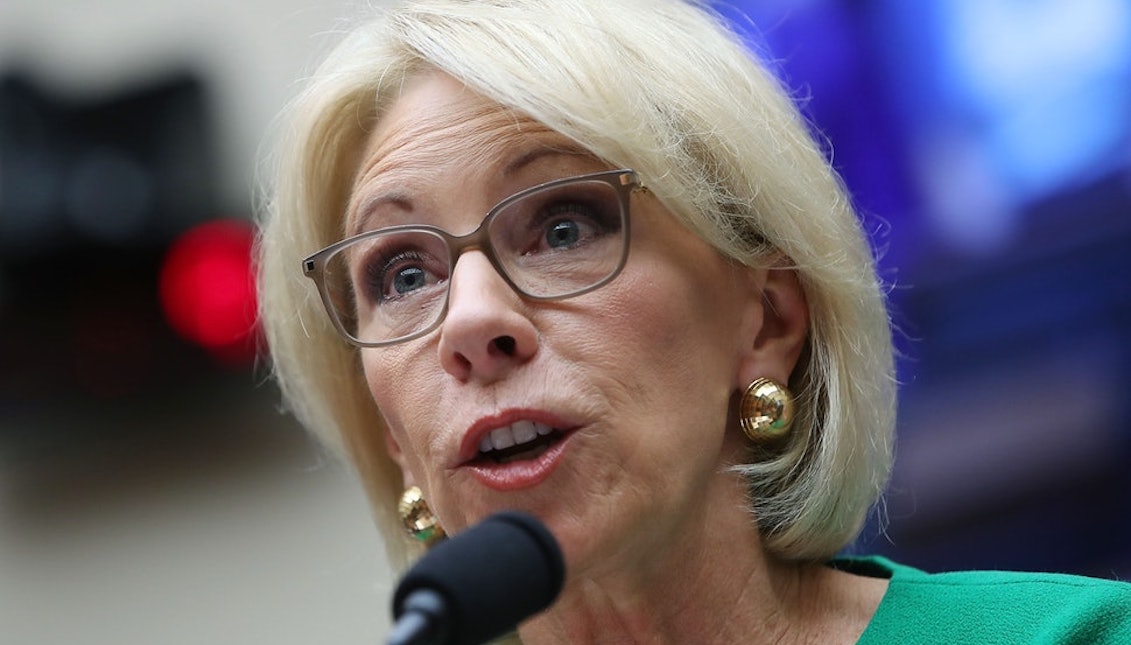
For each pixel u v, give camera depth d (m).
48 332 12.06
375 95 5.34
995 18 10.17
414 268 5.16
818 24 10.73
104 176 12.12
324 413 6.01
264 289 6.05
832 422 5.27
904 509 10.65
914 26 10.47
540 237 4.93
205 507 12.04
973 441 10.48
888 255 10.65
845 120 10.70
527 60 4.95
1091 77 9.83
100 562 11.94
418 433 4.96
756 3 10.87
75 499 12.07
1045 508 10.27
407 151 5.09
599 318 4.79
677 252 4.96
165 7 12.51
